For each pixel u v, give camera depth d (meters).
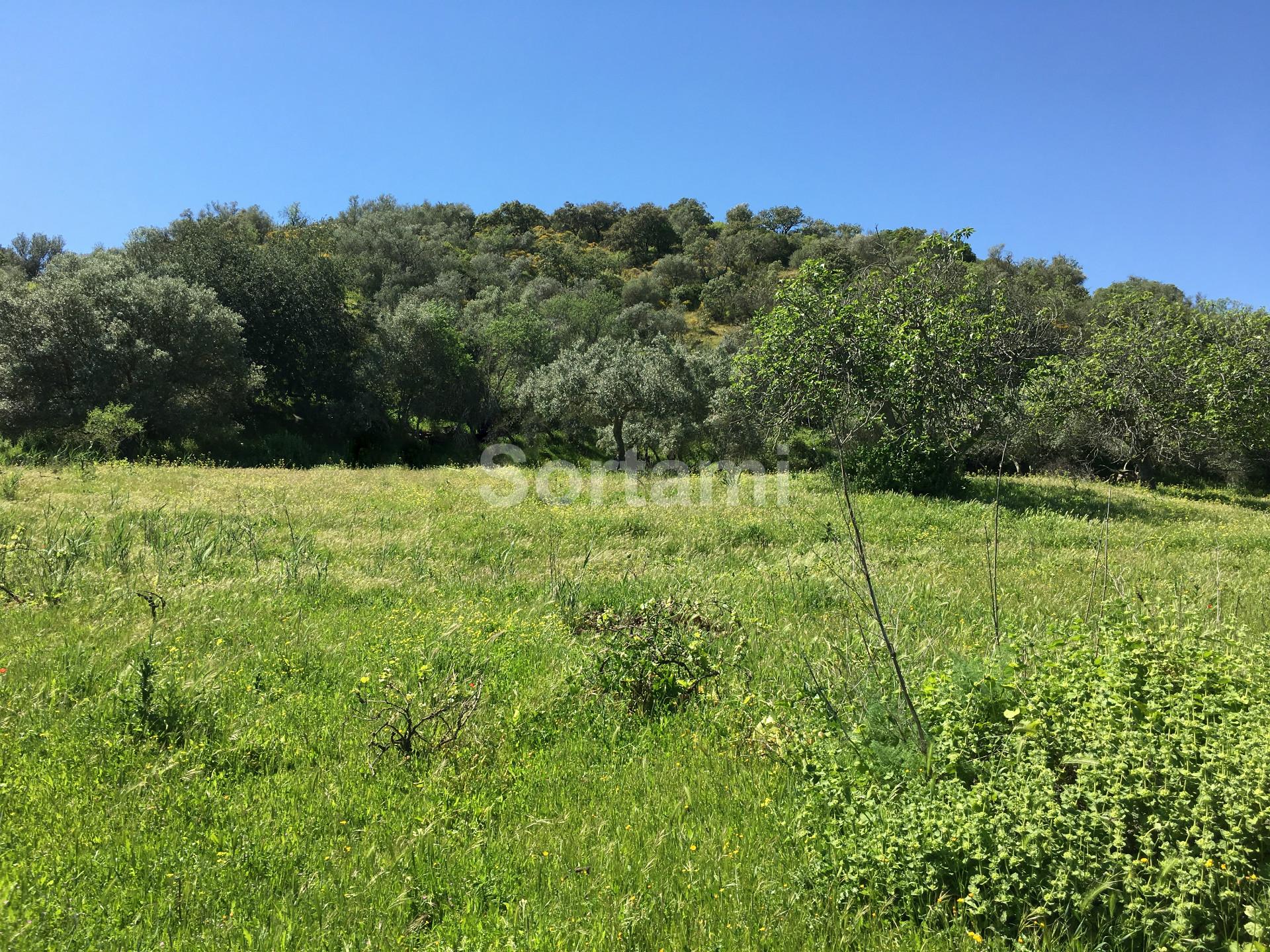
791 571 9.16
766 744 4.50
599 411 39.72
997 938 2.77
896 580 8.78
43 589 7.38
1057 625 4.49
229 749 4.42
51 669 5.39
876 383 18.16
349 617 7.17
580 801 4.06
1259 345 24.30
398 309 47.94
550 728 4.99
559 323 62.06
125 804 3.81
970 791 3.25
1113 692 3.32
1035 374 22.55
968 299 18.88
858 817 3.33
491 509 14.21
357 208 88.25
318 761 4.46
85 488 14.50
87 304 30.67
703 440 40.53
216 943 2.87
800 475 21.41
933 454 17.89
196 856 3.37
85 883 3.17
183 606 7.13
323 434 42.03
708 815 3.86
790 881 3.26
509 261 85.25
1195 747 2.90
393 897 3.17
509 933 2.92
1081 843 2.85
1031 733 3.31
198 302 34.28
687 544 11.24
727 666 5.66
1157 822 2.78
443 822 3.78
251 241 49.97
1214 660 3.44
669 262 94.31
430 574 9.17
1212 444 24.36
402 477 19.64
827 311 18.95
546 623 7.14
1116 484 22.28
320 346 42.84
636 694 5.37
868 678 4.61
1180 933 2.55
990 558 10.28
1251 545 12.41
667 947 2.87
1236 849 2.63
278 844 3.52
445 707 4.81
